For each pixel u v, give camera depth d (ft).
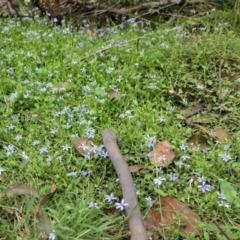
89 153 1.61
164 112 1.90
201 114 1.93
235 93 2.00
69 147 1.65
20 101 1.94
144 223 1.35
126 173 1.44
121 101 1.94
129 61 2.25
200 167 1.56
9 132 1.75
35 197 1.42
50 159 1.58
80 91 2.06
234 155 1.63
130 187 1.39
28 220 1.33
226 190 1.39
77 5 2.93
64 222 1.32
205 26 2.58
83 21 2.78
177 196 1.45
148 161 1.62
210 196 1.42
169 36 2.49
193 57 2.26
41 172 1.54
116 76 2.12
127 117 1.83
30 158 1.61
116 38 2.49
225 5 2.82
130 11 2.88
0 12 2.96
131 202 1.33
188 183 1.51
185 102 1.95
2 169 1.49
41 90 1.98
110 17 2.92
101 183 1.54
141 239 1.23
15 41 2.49
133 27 2.63
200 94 2.02
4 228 1.34
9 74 2.15
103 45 2.40
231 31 2.48
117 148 1.57
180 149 1.65
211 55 2.25
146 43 2.39
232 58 2.25
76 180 1.52
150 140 1.66
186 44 2.39
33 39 2.47
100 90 1.96
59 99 1.94
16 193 1.41
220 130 1.76
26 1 2.95
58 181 1.52
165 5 2.89
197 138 1.72
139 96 2.02
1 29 2.67
